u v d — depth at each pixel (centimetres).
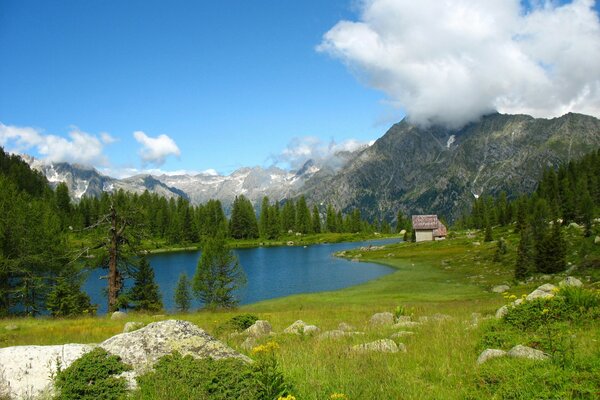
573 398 769
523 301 1606
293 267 10081
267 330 2078
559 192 14162
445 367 1060
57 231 5172
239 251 15250
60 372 913
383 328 1931
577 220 10306
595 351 994
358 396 838
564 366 905
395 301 4675
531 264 5419
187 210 17850
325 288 7019
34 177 18300
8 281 4875
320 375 995
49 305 4159
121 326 2627
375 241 18888
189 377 873
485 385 887
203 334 1095
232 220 19950
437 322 2020
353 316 2902
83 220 14425
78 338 2125
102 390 873
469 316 2264
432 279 6906
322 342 1538
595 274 4112
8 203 4881
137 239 4700
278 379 829
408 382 941
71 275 4428
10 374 921
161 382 860
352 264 10319
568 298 1482
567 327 1304
